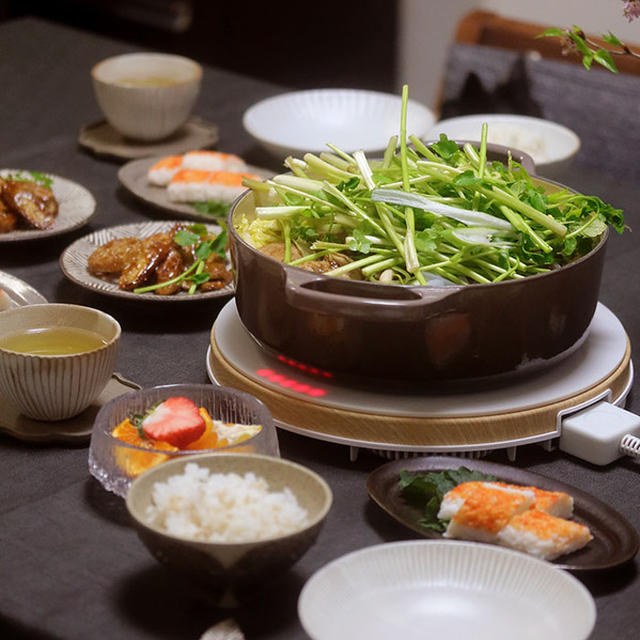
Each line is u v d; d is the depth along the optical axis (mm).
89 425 1215
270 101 2104
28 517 1072
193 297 1464
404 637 854
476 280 1229
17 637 941
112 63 2154
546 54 2434
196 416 1068
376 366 1146
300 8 3863
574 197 1299
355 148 2025
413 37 3828
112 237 1651
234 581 905
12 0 4477
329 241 1313
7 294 1488
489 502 993
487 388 1194
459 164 1398
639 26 3250
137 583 980
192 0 4094
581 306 1200
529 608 882
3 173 1856
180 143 2107
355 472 1161
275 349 1213
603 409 1221
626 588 979
